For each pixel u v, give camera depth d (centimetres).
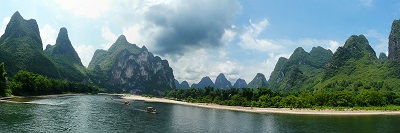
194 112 13575
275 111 14612
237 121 10131
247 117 11588
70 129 7038
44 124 7412
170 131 7525
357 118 11388
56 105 12800
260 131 8019
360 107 15575
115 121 8825
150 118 10119
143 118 10000
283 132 7881
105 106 14312
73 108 11950
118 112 11625
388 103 17900
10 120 7600
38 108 10869
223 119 10706
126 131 7219
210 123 9419
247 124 9375
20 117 8219
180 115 11769
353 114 13200
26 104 12194
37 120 7931
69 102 15388
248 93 19462
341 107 15338
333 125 9219
